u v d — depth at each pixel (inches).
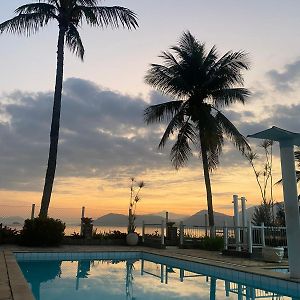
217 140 812.6
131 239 812.6
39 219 688.4
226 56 861.8
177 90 873.5
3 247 645.9
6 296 240.5
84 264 532.7
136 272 458.0
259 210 1028.5
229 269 416.5
